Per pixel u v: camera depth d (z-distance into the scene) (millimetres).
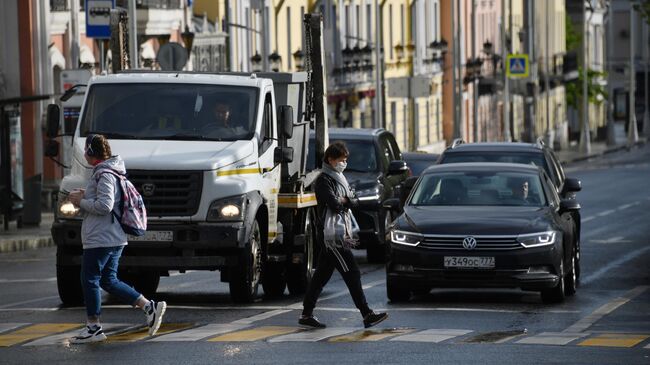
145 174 40094
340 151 35875
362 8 138625
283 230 43781
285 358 30547
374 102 139000
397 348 31828
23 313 38750
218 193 40156
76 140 41438
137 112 41875
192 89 42219
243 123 41906
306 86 47406
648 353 31062
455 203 43469
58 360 30578
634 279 49281
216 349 31828
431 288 41844
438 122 165000
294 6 121438
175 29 97125
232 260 40312
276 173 43469
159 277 44844
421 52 156625
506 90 167125
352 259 35688
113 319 37094
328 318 37531
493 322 36562
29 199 73438
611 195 107625
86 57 92188
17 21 87312
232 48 108625
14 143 72312
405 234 41188
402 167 54031
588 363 29766
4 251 64500
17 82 87562
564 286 43562
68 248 40219
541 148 51281
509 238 40719
